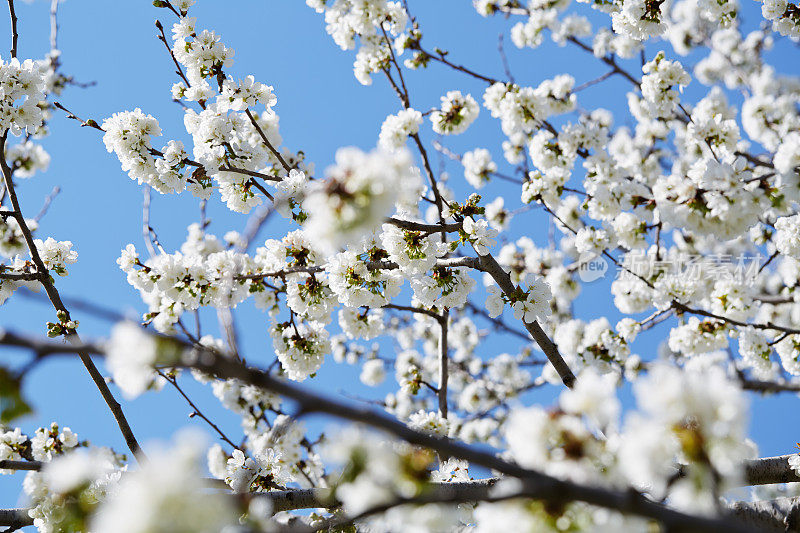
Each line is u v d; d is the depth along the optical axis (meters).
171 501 1.41
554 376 9.74
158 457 1.46
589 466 1.87
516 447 1.92
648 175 8.12
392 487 1.87
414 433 1.52
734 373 6.60
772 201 4.43
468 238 5.43
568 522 1.87
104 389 4.95
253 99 5.96
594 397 1.89
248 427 7.98
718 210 4.38
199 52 6.00
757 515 4.06
